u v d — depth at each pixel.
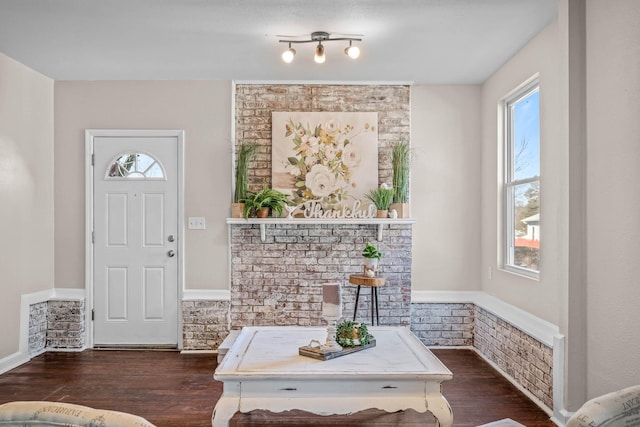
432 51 3.66
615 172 2.34
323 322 4.34
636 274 2.18
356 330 2.74
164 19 3.08
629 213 2.23
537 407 3.07
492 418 2.90
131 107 4.39
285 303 4.35
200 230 4.37
